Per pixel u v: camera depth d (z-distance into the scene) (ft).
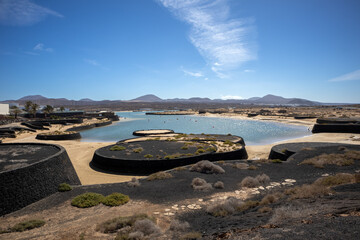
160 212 45.65
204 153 112.16
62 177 70.08
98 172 101.40
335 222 23.79
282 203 39.99
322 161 80.84
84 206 51.88
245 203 45.21
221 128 314.96
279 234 23.39
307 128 290.76
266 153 138.00
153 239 31.73
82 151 141.59
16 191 54.13
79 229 38.73
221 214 41.27
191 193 57.41
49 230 40.42
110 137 228.63
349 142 152.87
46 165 64.95
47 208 53.36
